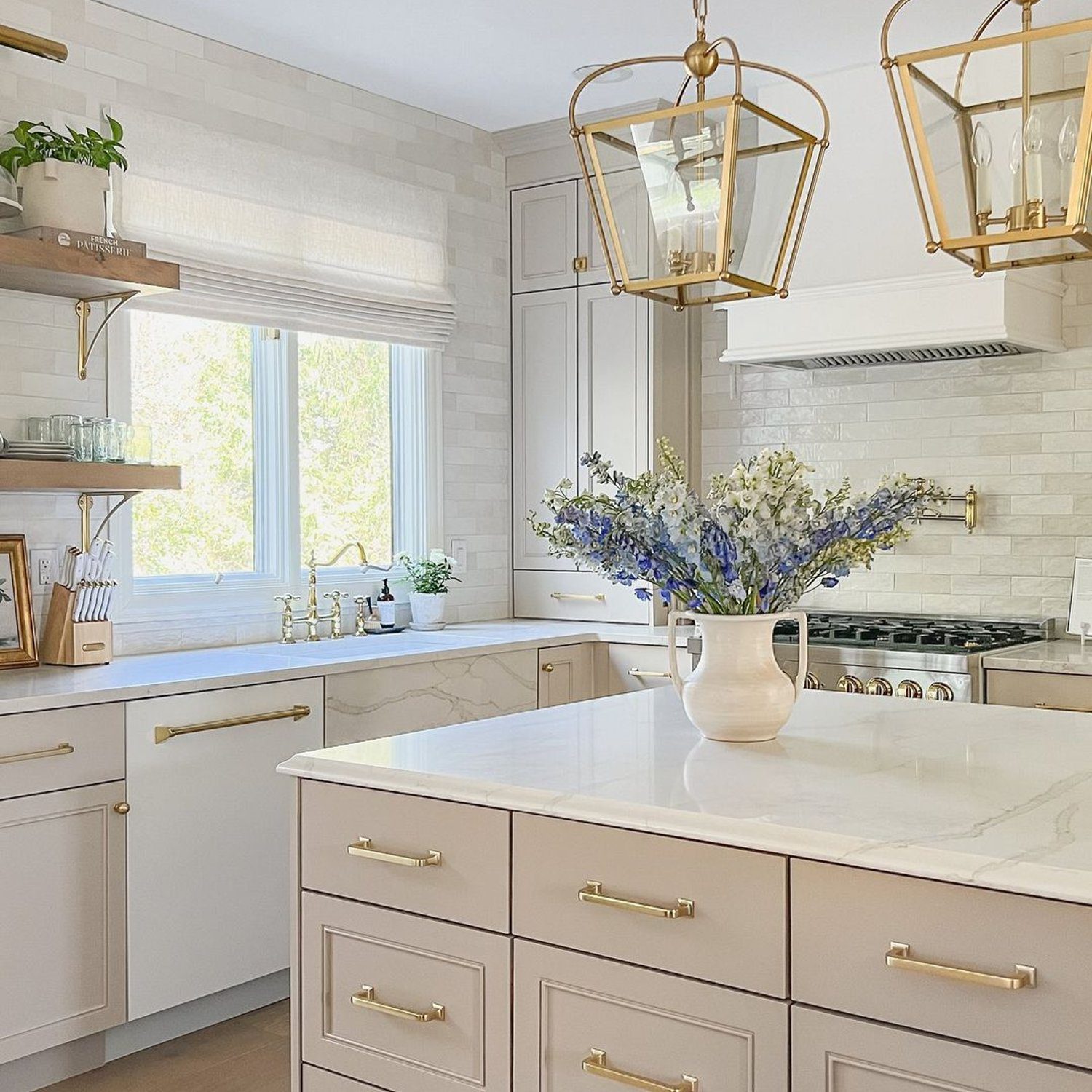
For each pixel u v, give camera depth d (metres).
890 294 4.03
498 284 5.26
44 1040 2.98
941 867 1.46
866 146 4.14
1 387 3.52
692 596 2.21
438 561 4.76
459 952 1.91
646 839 1.71
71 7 3.69
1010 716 2.49
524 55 4.27
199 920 3.33
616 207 1.78
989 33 3.98
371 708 3.82
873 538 2.12
